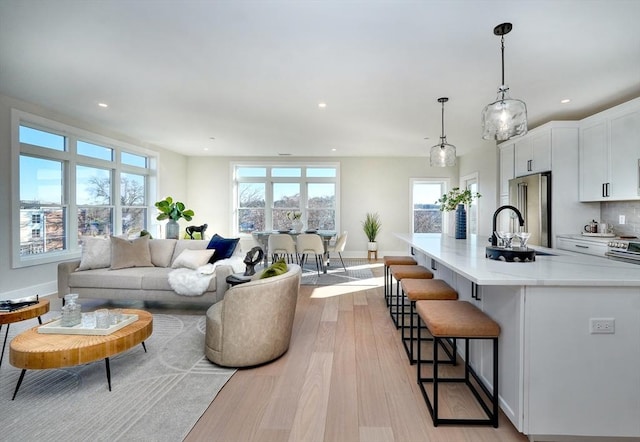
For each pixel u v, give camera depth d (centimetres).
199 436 165
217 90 359
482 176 649
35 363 185
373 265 689
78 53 276
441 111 426
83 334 213
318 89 354
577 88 348
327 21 226
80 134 489
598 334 161
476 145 639
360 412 187
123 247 396
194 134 571
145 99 390
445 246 299
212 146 679
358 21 226
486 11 213
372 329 321
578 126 430
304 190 805
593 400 161
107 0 205
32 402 194
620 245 341
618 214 405
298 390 209
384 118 462
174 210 613
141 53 275
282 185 808
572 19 221
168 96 380
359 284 515
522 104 251
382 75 316
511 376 172
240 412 185
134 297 365
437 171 788
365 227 777
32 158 431
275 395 203
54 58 285
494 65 293
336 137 586
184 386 212
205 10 215
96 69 307
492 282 158
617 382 160
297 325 332
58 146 465
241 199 813
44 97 387
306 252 578
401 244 792
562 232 434
